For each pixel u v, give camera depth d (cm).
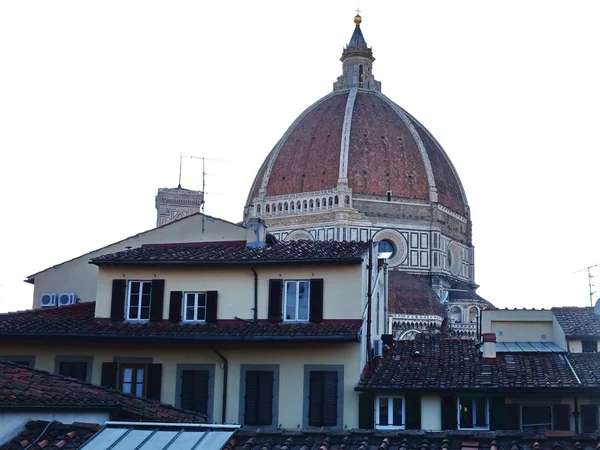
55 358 4181
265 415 3941
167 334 4012
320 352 3938
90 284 5194
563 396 3762
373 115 16262
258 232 4725
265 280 4144
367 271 4219
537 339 4600
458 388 3778
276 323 4075
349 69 17412
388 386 3825
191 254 4353
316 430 2158
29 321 4241
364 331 4103
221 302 4172
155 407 2892
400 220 15325
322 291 4041
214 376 4034
